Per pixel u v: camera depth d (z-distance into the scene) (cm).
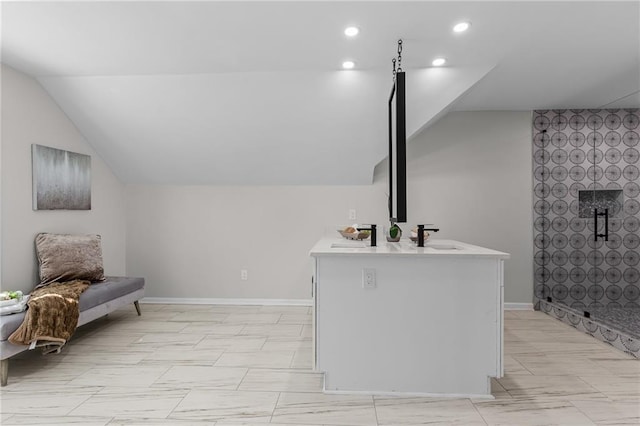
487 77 348
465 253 231
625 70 331
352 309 239
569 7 232
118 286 366
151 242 473
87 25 254
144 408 218
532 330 372
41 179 347
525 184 451
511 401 228
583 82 359
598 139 427
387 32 266
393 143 372
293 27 259
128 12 238
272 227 466
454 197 457
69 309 291
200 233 470
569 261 443
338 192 462
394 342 238
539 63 318
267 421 205
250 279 468
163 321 396
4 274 311
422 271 236
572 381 256
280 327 376
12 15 240
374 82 343
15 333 252
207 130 397
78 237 369
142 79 348
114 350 312
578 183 439
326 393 238
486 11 238
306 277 464
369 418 208
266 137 402
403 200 258
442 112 390
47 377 260
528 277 452
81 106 374
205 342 332
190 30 262
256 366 280
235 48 291
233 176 457
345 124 381
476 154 455
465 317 234
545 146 446
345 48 292
